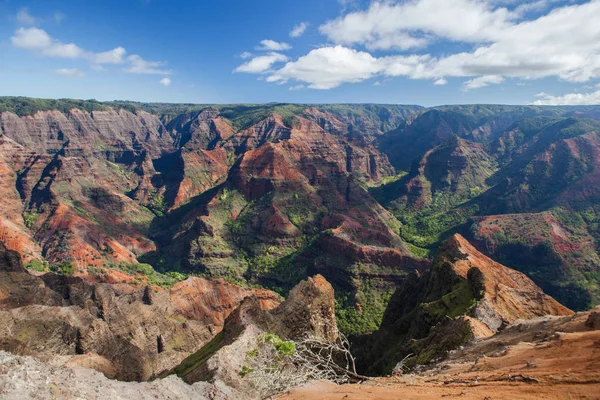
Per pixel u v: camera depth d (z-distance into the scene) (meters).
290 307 67.31
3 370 14.20
